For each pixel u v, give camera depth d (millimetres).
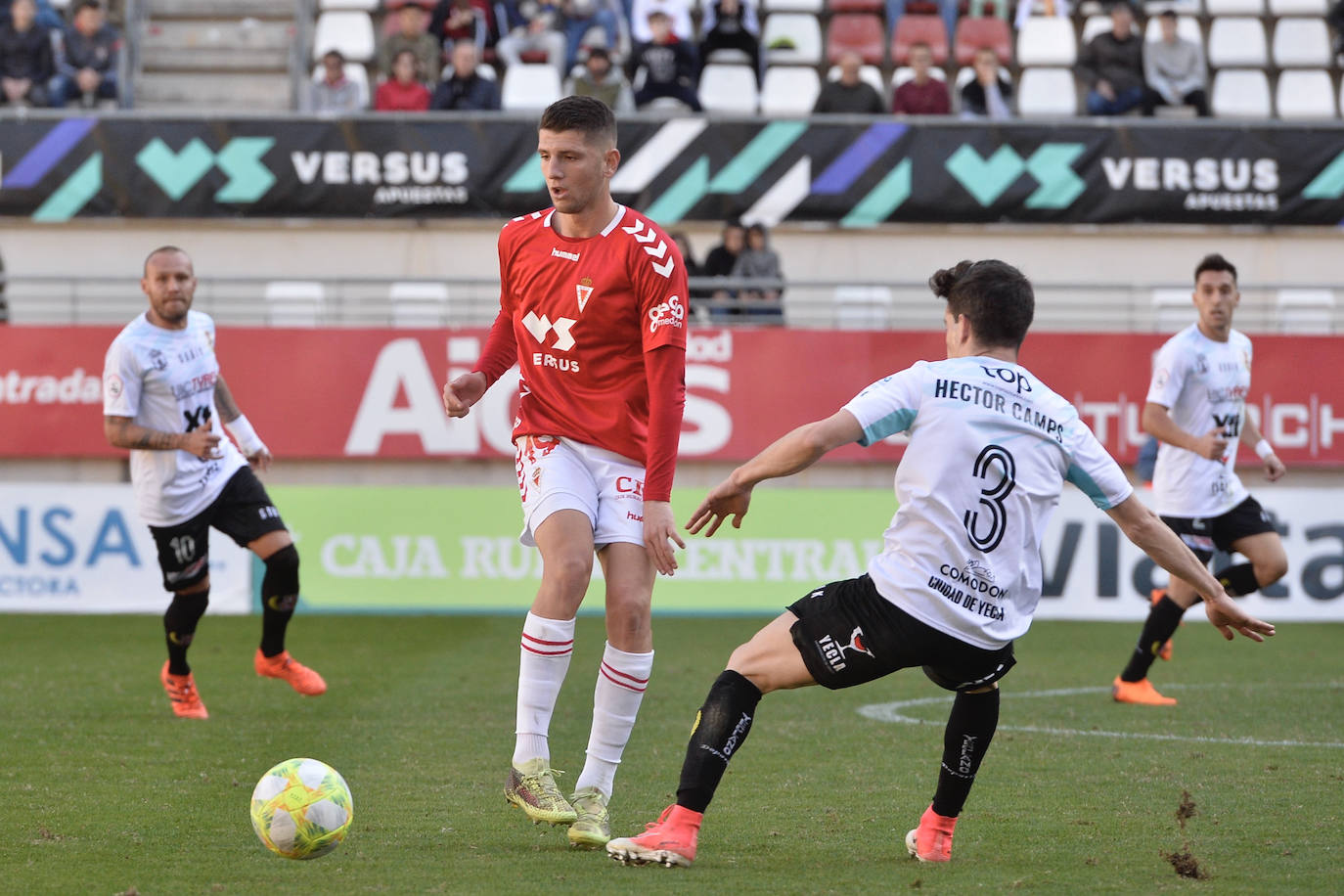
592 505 15906
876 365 45281
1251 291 51938
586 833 15094
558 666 15602
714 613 43688
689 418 45000
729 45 60406
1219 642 40094
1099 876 14016
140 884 13508
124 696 28016
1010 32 63375
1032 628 42531
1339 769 20719
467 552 43438
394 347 45312
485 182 51531
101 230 52469
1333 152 51344
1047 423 13922
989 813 17484
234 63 62438
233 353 45000
